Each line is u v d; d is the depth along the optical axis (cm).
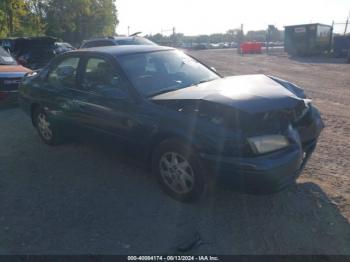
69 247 306
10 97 847
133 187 411
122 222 341
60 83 507
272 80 421
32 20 3709
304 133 376
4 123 718
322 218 335
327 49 3128
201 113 342
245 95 342
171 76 439
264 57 3084
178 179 364
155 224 336
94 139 456
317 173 433
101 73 441
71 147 552
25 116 773
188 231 323
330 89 1133
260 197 376
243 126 316
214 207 361
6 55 968
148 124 371
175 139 353
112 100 412
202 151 328
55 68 527
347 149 516
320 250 292
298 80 1377
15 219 351
